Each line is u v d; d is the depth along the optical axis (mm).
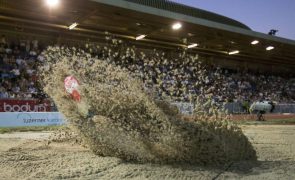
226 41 25859
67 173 3637
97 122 4562
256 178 3578
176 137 4164
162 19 20375
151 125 4305
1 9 17562
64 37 21562
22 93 16328
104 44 23250
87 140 4758
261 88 30203
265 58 32531
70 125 5141
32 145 5574
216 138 4262
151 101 4387
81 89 4715
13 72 17562
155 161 4223
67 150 5066
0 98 14359
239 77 29875
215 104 4695
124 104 4496
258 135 8422
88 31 21531
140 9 19016
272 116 21391
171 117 4285
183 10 28812
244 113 21406
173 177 3582
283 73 36938
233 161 4375
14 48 19281
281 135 8445
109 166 3969
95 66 4930
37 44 20125
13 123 12461
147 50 25500
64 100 5000
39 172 3682
